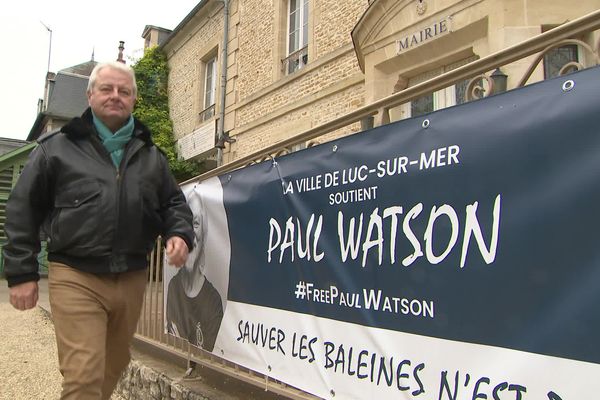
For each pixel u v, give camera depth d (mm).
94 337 2459
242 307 3023
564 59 3963
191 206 3877
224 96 13297
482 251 1671
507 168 1625
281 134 10945
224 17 13469
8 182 16031
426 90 2074
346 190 2295
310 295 2465
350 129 7207
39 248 2615
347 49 9109
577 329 1387
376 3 7508
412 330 1894
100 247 2529
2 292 11562
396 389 1931
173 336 4148
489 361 1611
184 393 3551
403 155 2016
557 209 1472
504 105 1669
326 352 2316
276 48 11297
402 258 1966
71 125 2600
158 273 4539
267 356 2748
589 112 1431
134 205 2648
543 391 1453
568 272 1426
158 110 16922
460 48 6586
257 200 2979
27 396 4637
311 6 10203
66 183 2549
